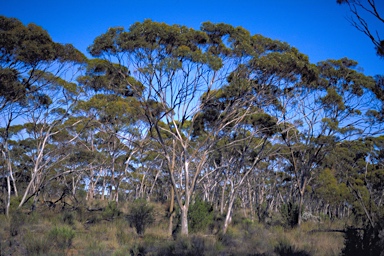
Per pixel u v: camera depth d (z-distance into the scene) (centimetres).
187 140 1802
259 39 1772
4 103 1831
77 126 2683
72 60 1947
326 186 2958
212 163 3212
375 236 1045
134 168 4269
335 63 2328
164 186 5056
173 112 1755
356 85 2273
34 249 1197
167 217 2236
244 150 2291
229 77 1789
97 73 2009
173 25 1670
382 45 889
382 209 1886
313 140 2425
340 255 1191
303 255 1255
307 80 1912
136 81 1814
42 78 2072
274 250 1334
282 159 3556
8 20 1695
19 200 2367
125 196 4803
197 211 1892
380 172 2789
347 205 3650
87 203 2859
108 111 2231
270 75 1773
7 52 1700
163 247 1312
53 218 1933
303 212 2606
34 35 1725
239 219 2533
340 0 896
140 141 2606
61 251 1228
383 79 1290
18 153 3023
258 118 2105
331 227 2267
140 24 1634
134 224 1869
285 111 2156
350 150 2736
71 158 2742
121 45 1616
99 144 3234
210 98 1798
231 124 2158
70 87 2211
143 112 2086
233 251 1349
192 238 1411
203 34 1669
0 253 1135
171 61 1532
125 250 1259
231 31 1692
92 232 1661
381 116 1962
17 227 1527
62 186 2783
